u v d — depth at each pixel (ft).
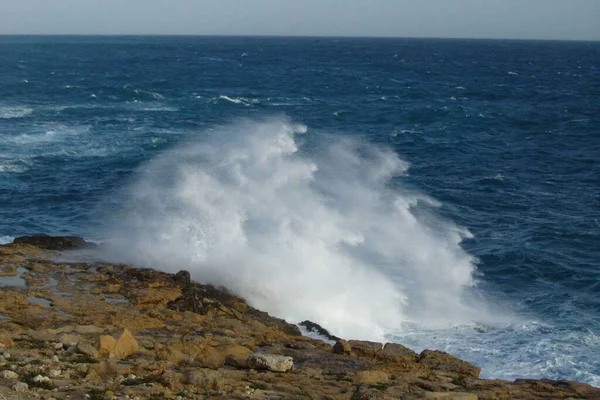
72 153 147.13
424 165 145.48
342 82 354.54
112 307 58.23
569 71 481.87
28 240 76.33
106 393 39.06
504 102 276.82
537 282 82.48
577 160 155.22
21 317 53.98
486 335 65.87
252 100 260.83
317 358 51.26
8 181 122.83
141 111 220.23
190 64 482.69
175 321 57.00
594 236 99.45
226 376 44.83
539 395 47.24
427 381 47.78
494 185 129.49
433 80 380.99
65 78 330.75
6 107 215.31
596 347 63.67
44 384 39.47
